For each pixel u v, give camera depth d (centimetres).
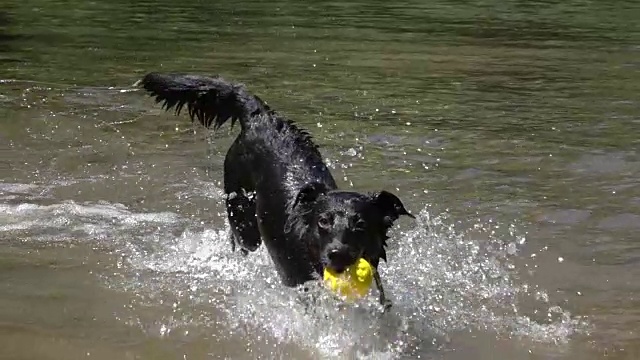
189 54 656
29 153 423
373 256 317
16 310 313
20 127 453
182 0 994
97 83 541
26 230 359
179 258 347
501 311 319
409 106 507
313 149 348
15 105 482
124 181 400
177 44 700
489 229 366
